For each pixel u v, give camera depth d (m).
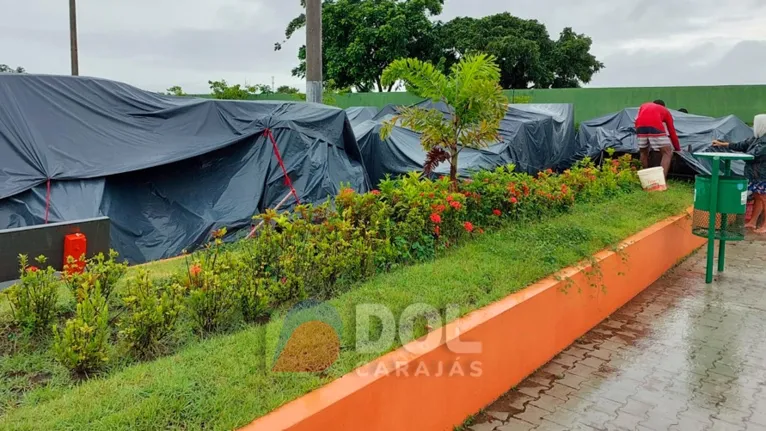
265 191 8.44
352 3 29.59
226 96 20.34
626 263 5.71
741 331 5.08
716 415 3.71
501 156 11.09
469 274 4.48
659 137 10.14
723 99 19.53
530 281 4.49
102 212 6.97
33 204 6.77
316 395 2.72
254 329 3.45
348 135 10.09
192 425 2.44
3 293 3.42
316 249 4.30
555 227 5.92
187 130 8.39
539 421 3.62
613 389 4.05
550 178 7.59
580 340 4.89
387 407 2.97
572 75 30.52
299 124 9.05
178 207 7.80
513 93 23.52
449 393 3.41
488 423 3.60
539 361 4.36
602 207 7.33
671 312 5.56
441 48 30.02
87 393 2.68
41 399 2.68
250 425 2.46
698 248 7.95
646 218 6.93
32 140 7.05
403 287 4.15
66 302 3.73
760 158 8.55
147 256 7.08
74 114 7.55
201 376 2.83
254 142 8.80
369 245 4.55
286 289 3.92
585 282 4.95
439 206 5.23
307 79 10.16
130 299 3.29
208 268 3.82
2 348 3.24
